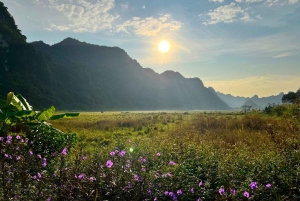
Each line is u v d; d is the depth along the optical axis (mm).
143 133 15492
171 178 3979
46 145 6289
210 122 15797
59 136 7152
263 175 4258
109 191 3389
